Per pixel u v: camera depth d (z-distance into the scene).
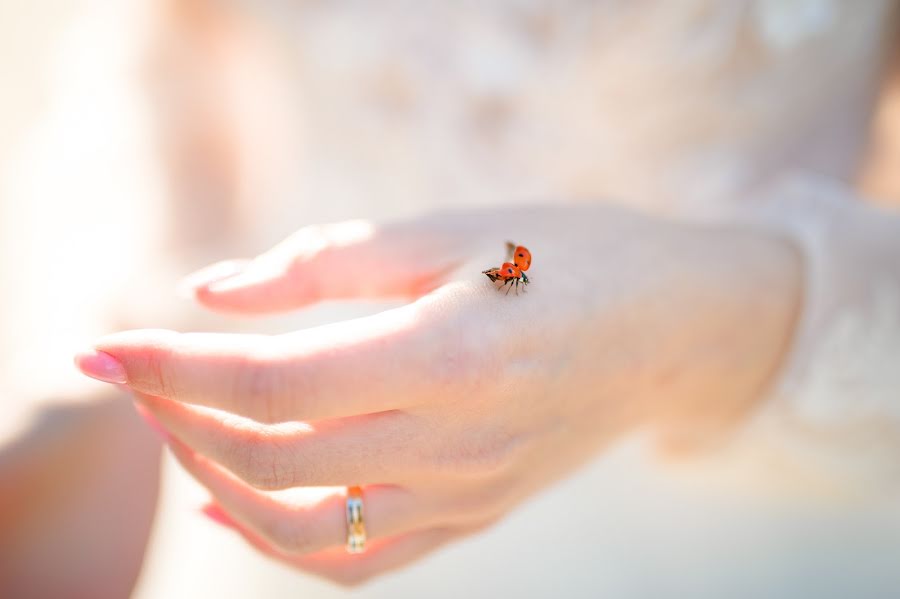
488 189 0.67
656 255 0.50
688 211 0.65
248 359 0.41
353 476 0.44
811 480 0.58
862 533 0.62
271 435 0.43
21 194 0.58
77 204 0.58
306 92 0.65
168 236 0.58
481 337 0.43
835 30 0.62
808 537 0.62
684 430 0.57
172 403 0.43
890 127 0.69
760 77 0.63
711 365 0.52
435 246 0.48
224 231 0.60
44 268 0.56
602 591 0.65
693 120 0.65
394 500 0.45
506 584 0.64
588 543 0.65
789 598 0.63
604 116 0.65
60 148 0.59
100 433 0.49
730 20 0.62
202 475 0.45
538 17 0.62
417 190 0.68
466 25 0.63
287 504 0.44
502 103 0.65
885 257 0.54
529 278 0.46
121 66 0.60
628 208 0.53
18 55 0.60
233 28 0.61
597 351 0.47
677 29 0.62
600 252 0.49
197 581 0.61
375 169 0.67
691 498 0.63
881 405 0.54
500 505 0.47
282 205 0.66
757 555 0.64
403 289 0.48
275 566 0.61
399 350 0.42
